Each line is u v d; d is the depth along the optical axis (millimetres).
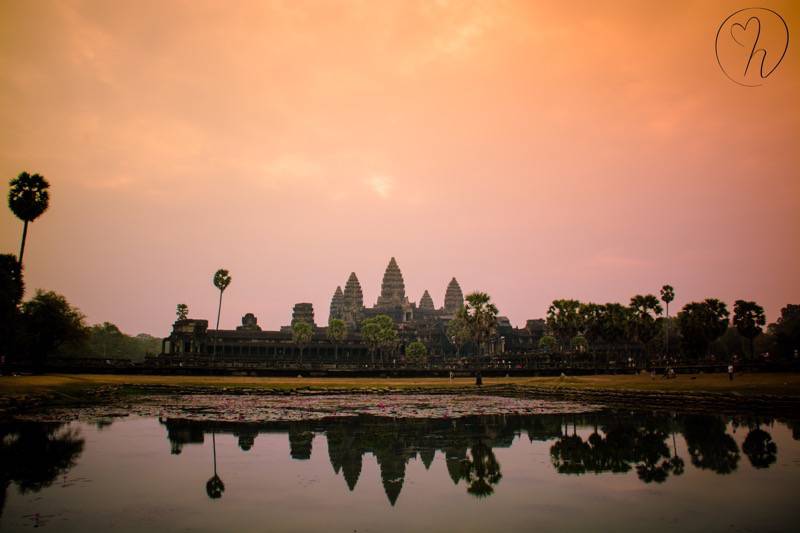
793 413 43812
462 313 103938
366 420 44719
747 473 25156
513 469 26484
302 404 58688
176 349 157000
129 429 37812
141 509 19562
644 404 56531
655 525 18188
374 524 18266
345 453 30328
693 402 51750
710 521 18531
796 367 79750
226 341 161875
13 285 72375
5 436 34531
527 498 21422
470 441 34562
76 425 39594
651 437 35344
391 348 171875
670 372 77062
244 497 21266
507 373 102688
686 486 23047
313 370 100562
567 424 42344
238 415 46938
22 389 55156
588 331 125562
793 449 30531
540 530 17719
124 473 24938
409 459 28844
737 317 121875
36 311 97750
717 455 29234
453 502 20781
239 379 89188
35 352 98125
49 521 18094
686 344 122688
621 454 29969
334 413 49875
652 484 23438
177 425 40094
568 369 103000
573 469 26484
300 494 21812
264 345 163875
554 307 124438
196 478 24172
